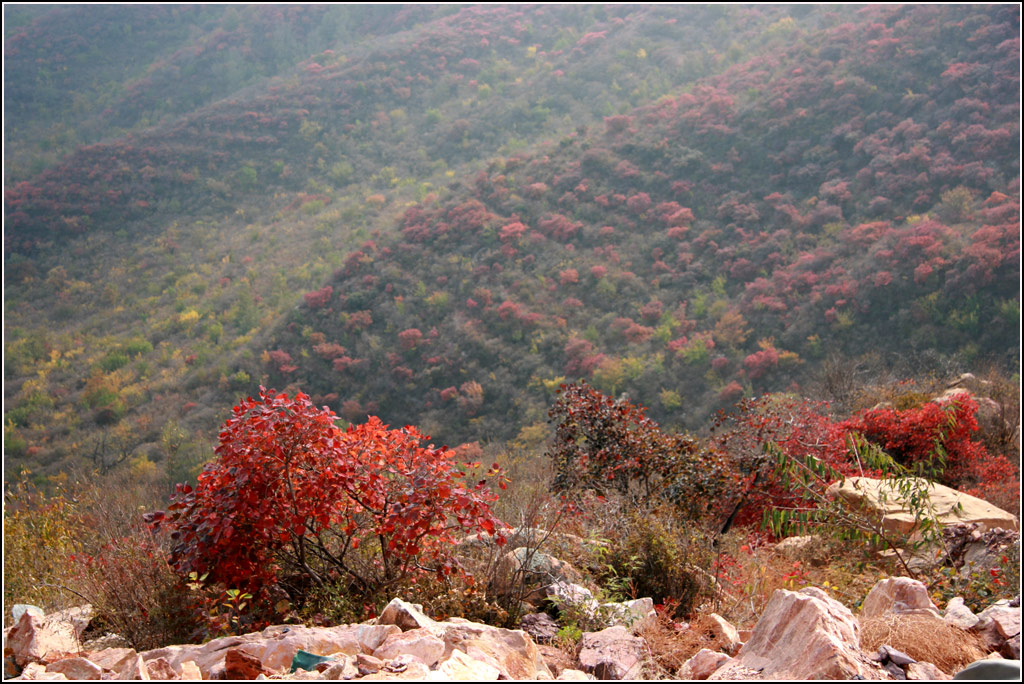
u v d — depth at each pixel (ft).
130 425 78.13
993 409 26.48
